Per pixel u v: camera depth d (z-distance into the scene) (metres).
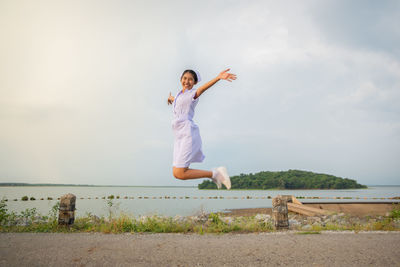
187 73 3.58
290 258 3.99
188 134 3.28
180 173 3.16
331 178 137.75
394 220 9.16
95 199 41.84
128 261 3.81
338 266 3.62
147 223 7.47
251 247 4.67
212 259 3.94
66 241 5.17
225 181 3.18
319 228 7.45
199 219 8.35
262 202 34.31
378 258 3.98
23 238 5.49
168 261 3.83
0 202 8.08
